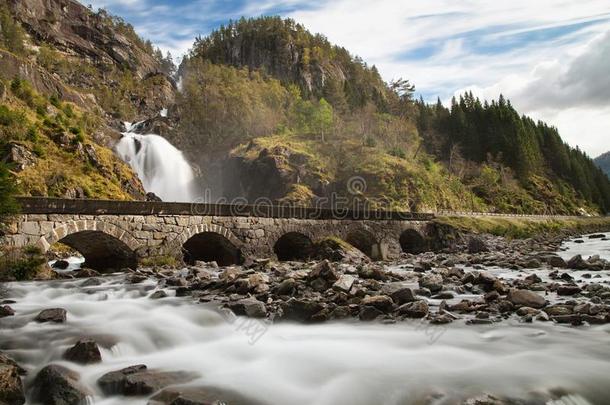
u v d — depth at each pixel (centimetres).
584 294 1484
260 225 3172
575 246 4866
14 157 5378
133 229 2498
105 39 17650
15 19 14675
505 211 10925
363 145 10231
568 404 669
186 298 1522
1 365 701
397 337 1047
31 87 8494
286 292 1481
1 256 1991
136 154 9619
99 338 986
